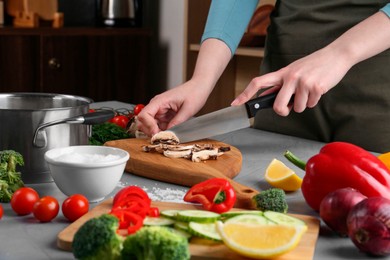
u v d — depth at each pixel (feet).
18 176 4.13
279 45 6.82
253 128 6.84
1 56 10.91
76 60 11.59
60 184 4.08
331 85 4.86
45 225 3.70
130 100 12.31
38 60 11.24
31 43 11.12
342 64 4.89
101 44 11.80
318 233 3.59
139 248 2.83
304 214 4.03
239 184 4.24
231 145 5.92
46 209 3.69
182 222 3.43
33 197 3.83
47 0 11.78
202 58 5.94
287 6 6.80
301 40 6.63
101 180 4.03
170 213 3.54
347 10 6.35
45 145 4.32
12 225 3.68
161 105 5.46
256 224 3.27
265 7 10.05
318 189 3.98
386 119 6.16
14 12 11.73
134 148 5.17
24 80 11.18
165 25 12.75
